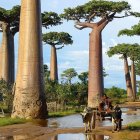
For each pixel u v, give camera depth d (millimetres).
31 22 27797
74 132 18031
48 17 45750
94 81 41906
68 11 43781
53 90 40594
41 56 28031
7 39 47000
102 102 18203
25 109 27250
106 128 18891
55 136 16703
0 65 50031
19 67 27969
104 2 41844
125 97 69812
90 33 43094
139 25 35156
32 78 27500
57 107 36969
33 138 16203
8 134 17797
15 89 28078
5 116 28547
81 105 42594
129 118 27312
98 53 42406
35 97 27422
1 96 34531
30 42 27641
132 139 14961
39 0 28297
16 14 44938
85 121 17844
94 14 43594
